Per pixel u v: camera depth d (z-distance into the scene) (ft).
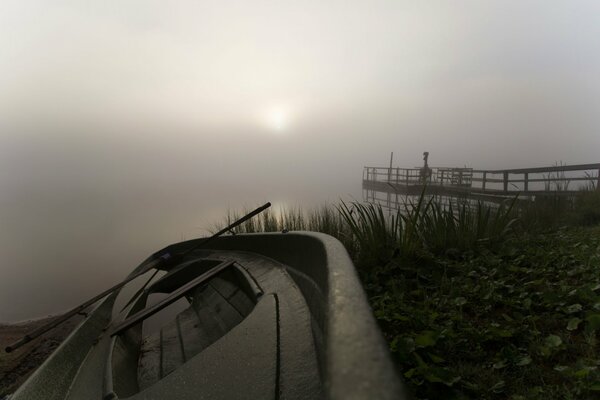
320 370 5.34
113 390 7.26
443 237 15.96
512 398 6.47
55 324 11.67
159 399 5.92
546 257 13.66
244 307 11.11
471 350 8.28
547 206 26.17
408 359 7.89
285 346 6.49
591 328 7.95
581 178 33.53
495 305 10.46
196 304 16.06
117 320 12.18
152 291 16.75
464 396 6.61
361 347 2.27
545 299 9.81
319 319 6.52
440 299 11.16
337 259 5.73
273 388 5.41
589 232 18.57
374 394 1.71
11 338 26.48
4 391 17.95
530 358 7.38
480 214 17.08
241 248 17.30
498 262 13.73
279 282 10.37
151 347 12.41
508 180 41.73
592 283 10.59
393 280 12.86
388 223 16.85
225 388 5.76
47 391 7.41
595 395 6.10
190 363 6.63
